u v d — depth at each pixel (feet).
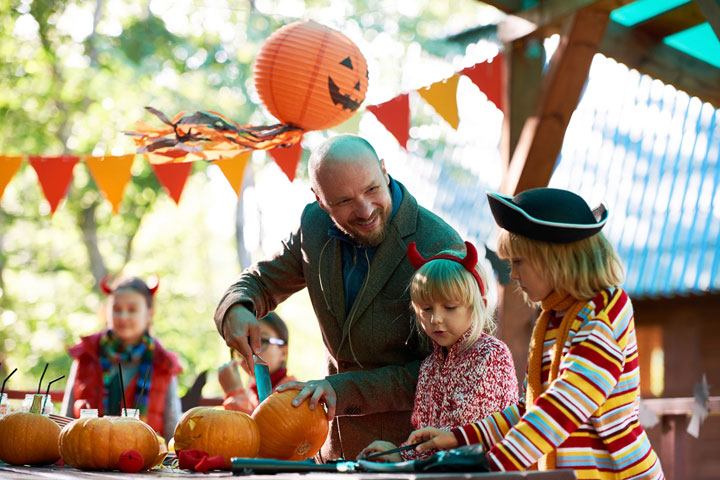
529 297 8.63
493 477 6.57
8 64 61.41
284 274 11.96
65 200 62.75
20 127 61.77
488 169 37.19
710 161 32.37
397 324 10.85
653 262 30.73
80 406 16.10
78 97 60.95
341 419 11.23
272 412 9.70
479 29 21.52
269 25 60.70
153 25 61.72
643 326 33.32
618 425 8.04
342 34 14.64
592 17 19.16
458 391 9.48
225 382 16.43
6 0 61.36
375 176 10.46
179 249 70.59
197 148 14.98
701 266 29.60
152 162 15.78
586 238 8.34
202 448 9.22
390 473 7.14
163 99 60.08
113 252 65.05
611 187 33.65
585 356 7.85
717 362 30.83
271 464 7.68
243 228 63.93
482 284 9.73
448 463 6.98
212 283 73.20
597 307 8.12
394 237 10.89
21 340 62.18
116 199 18.25
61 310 63.26
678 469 22.89
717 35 17.80
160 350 16.71
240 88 59.77
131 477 7.82
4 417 10.18
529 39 20.68
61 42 61.87
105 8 62.18
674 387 32.01
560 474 6.82
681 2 21.01
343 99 14.39
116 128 60.54
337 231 11.16
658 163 33.45
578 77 19.48
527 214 8.30
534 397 8.39
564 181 34.24
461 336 9.57
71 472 8.80
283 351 16.52
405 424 11.00
